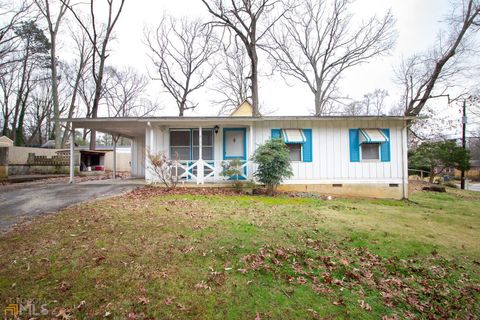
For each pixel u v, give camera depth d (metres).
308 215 6.51
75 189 9.41
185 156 11.98
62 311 2.43
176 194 9.12
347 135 11.31
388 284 3.35
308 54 25.12
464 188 19.27
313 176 11.16
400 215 7.14
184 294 2.82
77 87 25.70
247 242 4.36
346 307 2.79
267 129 11.38
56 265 3.29
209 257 3.73
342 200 9.70
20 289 2.77
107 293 2.76
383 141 10.71
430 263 4.02
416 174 22.69
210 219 5.69
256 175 10.18
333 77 25.03
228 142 12.02
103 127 11.95
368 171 11.21
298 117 10.70
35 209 6.14
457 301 3.09
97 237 4.27
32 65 24.39
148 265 3.40
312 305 2.78
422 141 20.17
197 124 11.48
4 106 28.33
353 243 4.68
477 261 4.15
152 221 5.28
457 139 19.72
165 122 11.02
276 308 2.67
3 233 4.41
